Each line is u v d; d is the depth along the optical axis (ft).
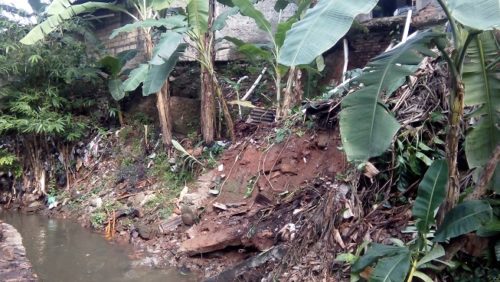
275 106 21.98
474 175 11.05
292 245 13.30
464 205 9.29
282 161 17.53
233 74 26.07
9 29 27.43
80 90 28.02
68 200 24.57
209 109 21.57
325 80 23.09
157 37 25.09
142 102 27.35
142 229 18.43
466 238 10.15
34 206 25.57
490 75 10.03
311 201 15.08
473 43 9.86
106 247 18.08
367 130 9.34
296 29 8.19
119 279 14.79
